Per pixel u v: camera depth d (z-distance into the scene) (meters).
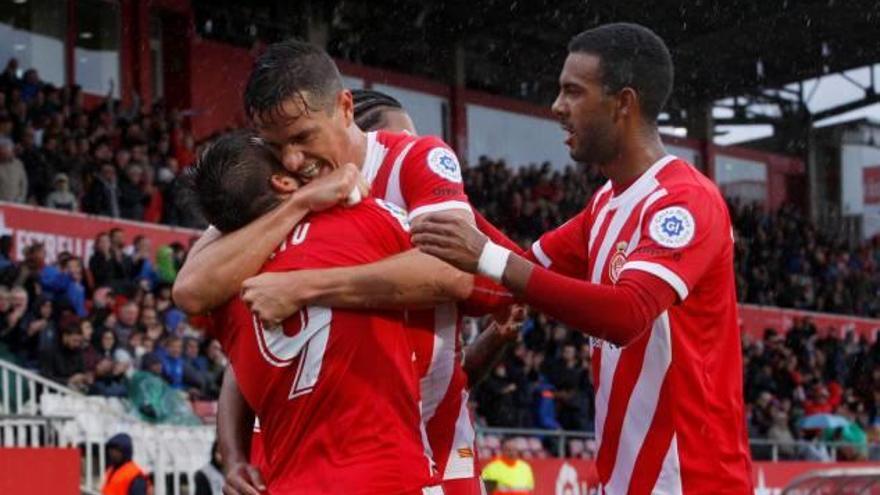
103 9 25.88
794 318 30.02
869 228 39.56
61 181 19.02
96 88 25.70
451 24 30.62
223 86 27.67
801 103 37.94
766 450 21.77
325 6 28.94
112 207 19.41
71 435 13.98
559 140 34.44
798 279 31.89
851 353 29.25
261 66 3.94
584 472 17.31
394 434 3.93
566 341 21.41
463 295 4.02
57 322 15.23
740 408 4.55
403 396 3.97
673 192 4.34
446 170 4.10
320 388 3.93
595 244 4.57
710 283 4.42
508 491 15.49
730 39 31.88
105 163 20.08
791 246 33.41
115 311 16.34
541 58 32.94
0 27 24.58
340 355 3.92
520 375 19.20
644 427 4.47
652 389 4.45
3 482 11.34
